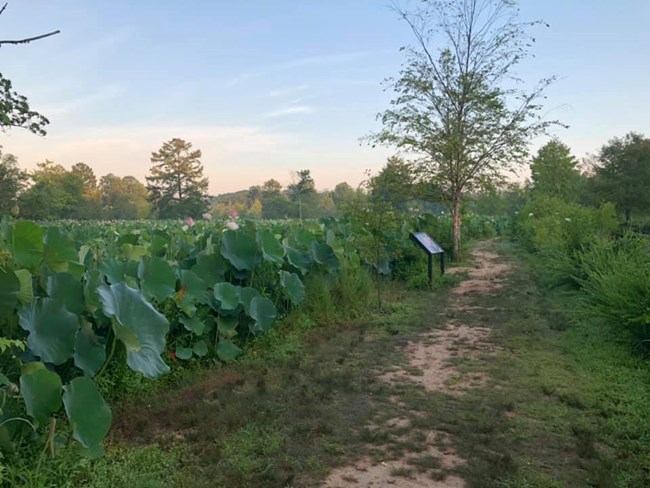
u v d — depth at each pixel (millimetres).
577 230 13688
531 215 24406
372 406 4941
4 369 4062
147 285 5824
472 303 10164
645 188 41562
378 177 14305
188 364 6137
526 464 3787
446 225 17594
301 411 4777
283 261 8383
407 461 3846
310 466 3764
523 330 7879
